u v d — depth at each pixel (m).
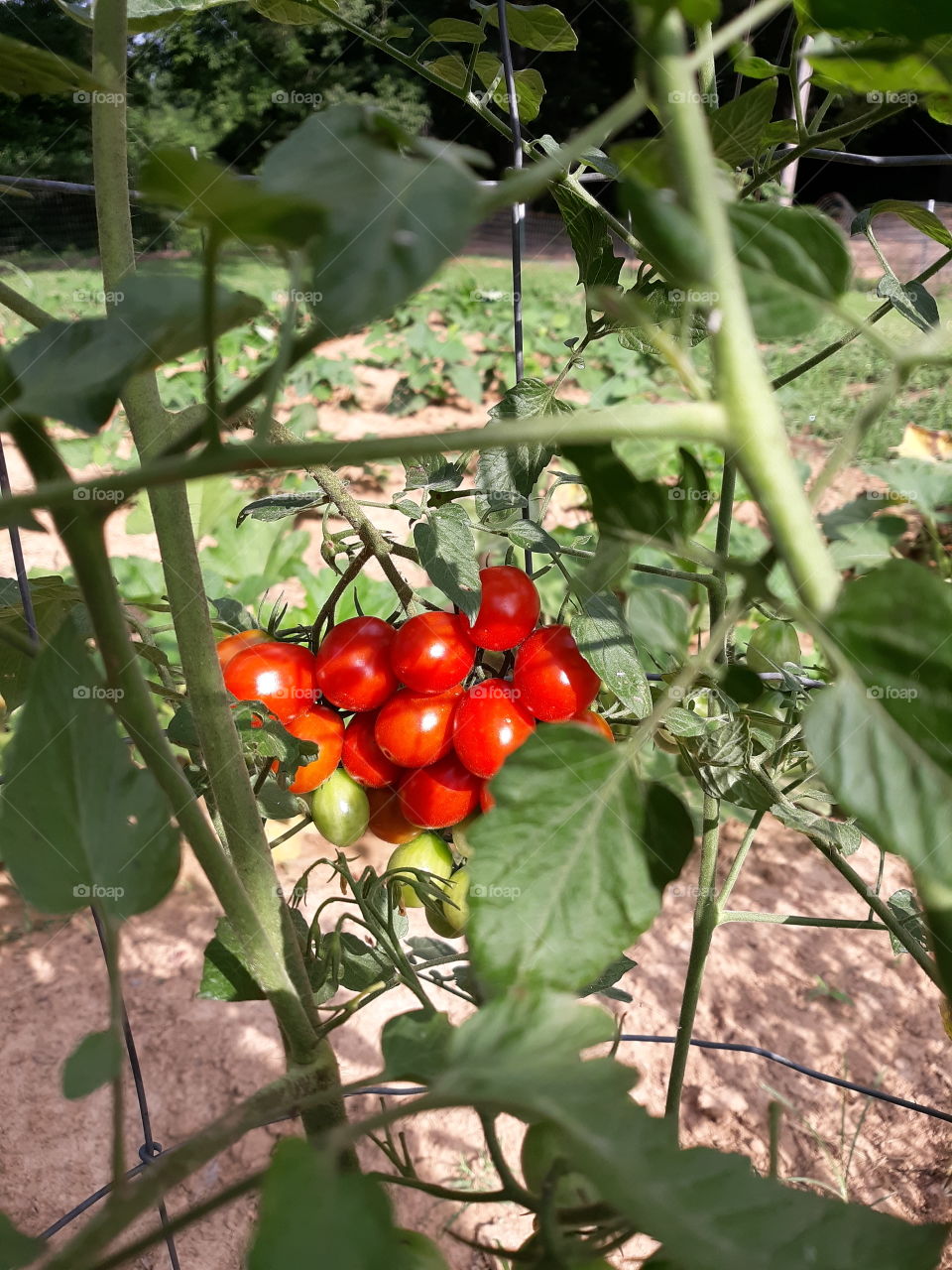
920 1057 0.82
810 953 0.93
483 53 0.40
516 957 0.15
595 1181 0.11
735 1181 0.11
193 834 0.20
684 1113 0.77
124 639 0.17
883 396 0.14
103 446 1.79
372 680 0.31
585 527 1.30
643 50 0.13
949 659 0.13
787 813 0.34
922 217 0.32
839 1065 0.81
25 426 0.15
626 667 0.28
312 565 1.57
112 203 0.23
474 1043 0.13
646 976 0.89
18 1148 0.73
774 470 0.13
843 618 0.13
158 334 0.13
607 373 2.36
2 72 0.18
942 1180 0.70
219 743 0.23
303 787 0.32
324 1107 0.22
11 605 0.34
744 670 0.22
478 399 2.38
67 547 0.16
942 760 0.13
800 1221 0.11
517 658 0.31
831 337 1.93
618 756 0.16
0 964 0.90
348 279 0.10
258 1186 0.12
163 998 0.87
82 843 0.15
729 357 0.13
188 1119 0.76
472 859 0.15
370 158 0.11
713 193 0.12
